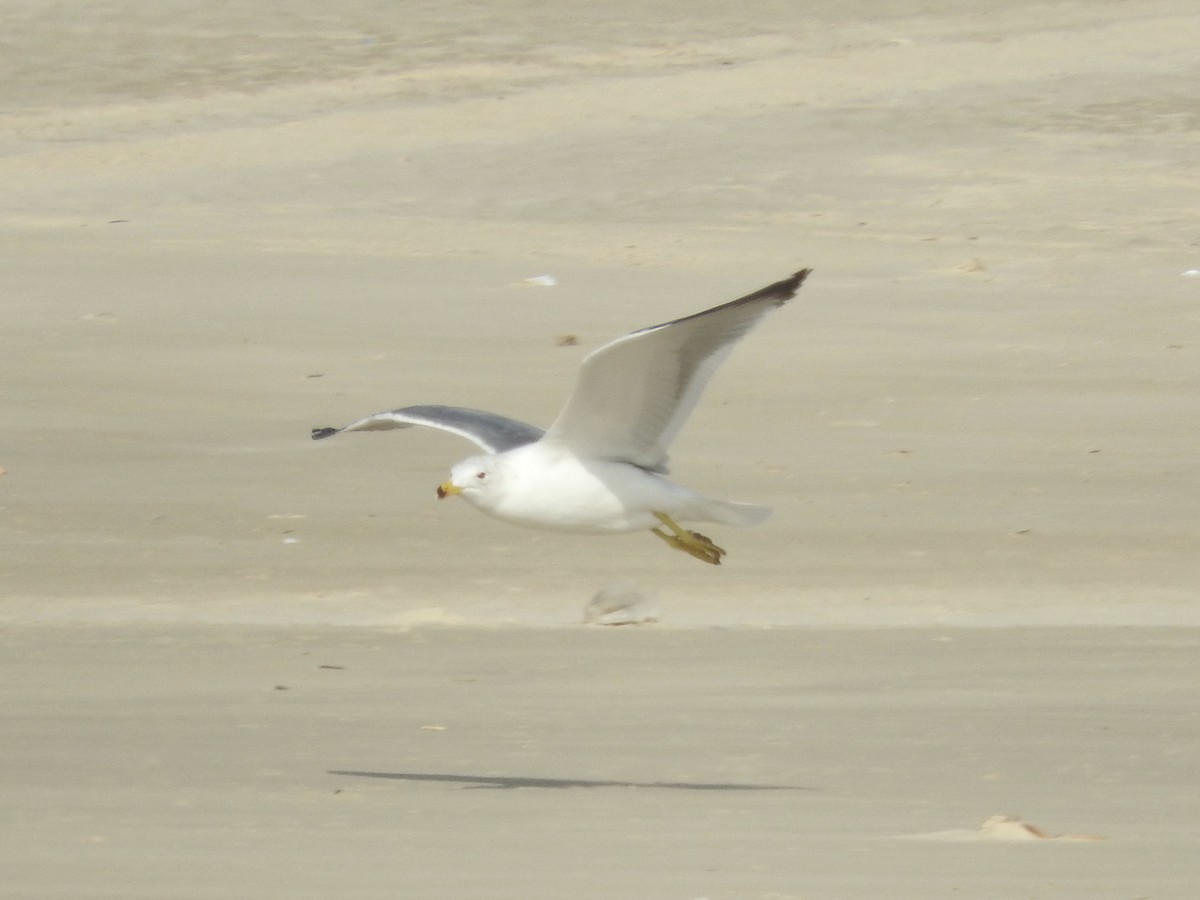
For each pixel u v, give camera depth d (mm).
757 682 12305
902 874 8117
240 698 11820
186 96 42812
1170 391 21484
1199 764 10258
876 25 49375
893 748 10609
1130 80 42000
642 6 51500
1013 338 23609
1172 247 29344
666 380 9672
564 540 16594
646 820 9055
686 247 29391
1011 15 49938
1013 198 32938
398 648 13336
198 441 19609
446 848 8508
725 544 16469
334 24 49406
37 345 23016
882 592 15289
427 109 41188
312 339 23516
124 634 13820
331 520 17141
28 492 17922
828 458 19094
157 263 27453
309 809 9234
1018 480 18453
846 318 24438
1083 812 9258
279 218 31672
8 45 46281
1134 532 16922
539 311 25047
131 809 9195
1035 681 12320
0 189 34219
